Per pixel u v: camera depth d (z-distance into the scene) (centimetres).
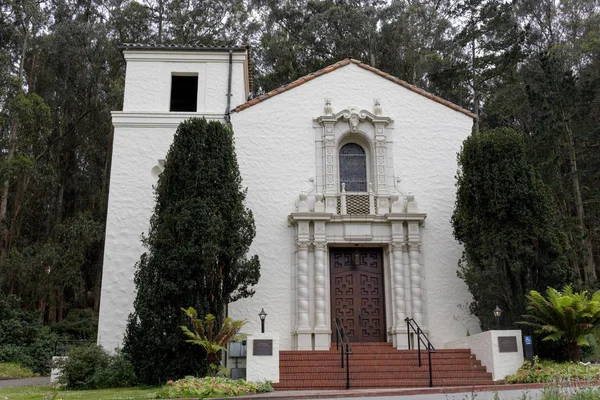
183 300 1308
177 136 1470
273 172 1683
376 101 1764
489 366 1288
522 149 1520
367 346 1501
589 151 2345
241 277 1412
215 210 1394
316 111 1752
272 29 3316
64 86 2870
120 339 1498
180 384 1059
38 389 1284
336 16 3080
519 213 1433
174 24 3247
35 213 2762
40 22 2886
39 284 2306
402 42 3080
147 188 1633
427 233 1661
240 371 1219
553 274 1390
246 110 1730
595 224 2353
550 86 2162
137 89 1734
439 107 1784
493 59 2947
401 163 1722
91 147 2994
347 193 1672
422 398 948
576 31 3344
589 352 1360
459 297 1606
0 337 2052
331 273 1642
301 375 1268
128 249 1574
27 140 2511
